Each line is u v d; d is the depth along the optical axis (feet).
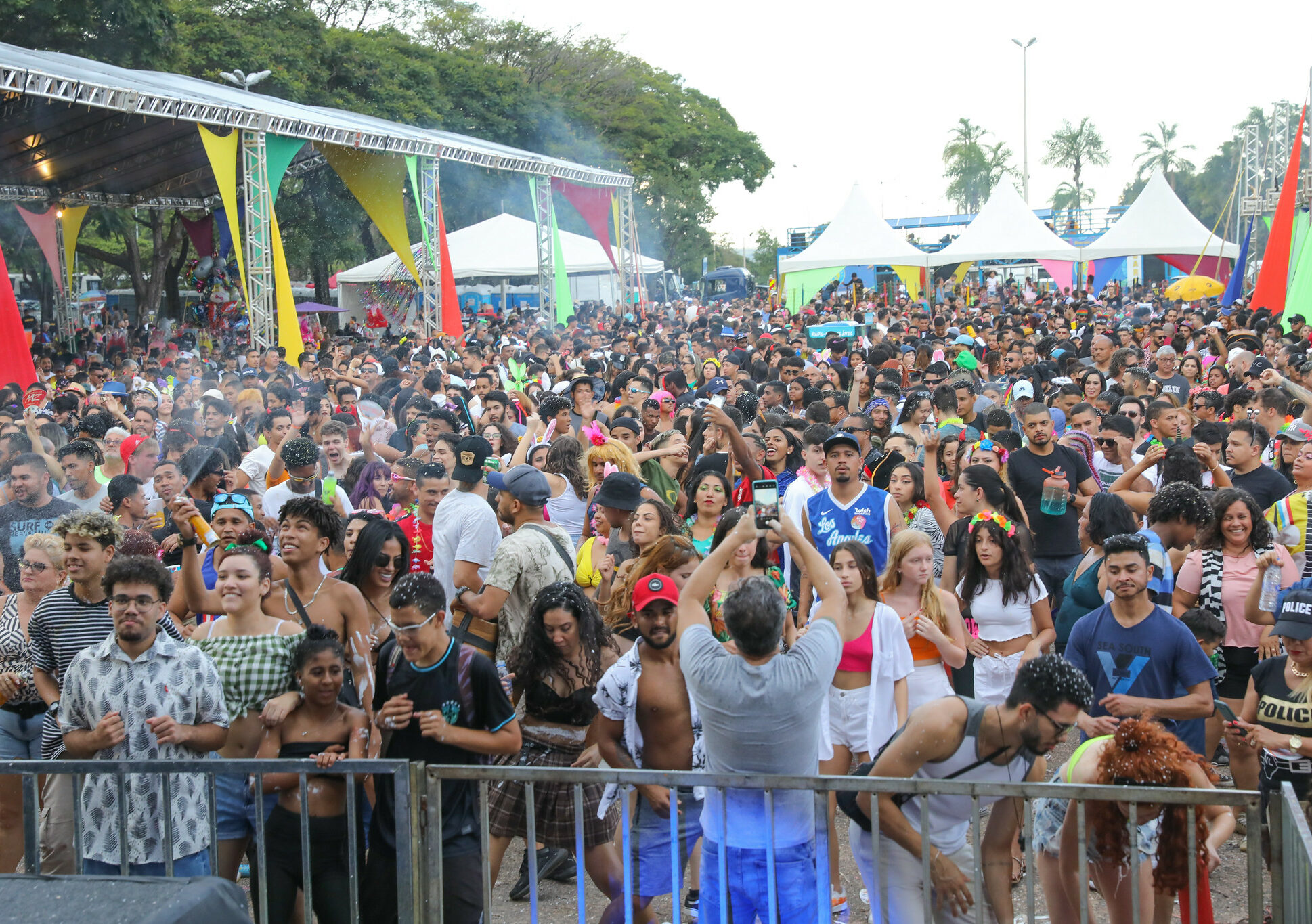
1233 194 97.45
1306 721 13.42
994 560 16.28
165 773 11.25
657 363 47.50
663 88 183.32
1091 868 11.35
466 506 17.60
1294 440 21.01
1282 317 58.80
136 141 67.77
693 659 10.87
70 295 81.25
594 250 102.47
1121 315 87.20
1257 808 10.12
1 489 21.04
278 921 12.39
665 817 12.91
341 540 16.71
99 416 29.14
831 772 14.53
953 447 23.44
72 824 13.43
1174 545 17.06
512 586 15.98
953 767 11.28
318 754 12.69
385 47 125.49
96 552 14.24
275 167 57.26
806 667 10.68
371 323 102.63
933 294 125.80
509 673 14.58
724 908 10.91
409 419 31.50
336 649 12.54
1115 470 24.66
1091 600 17.01
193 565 15.10
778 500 11.58
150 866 12.36
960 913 11.27
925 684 15.08
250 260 56.13
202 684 12.58
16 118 59.26
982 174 233.14
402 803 10.97
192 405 32.91
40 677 14.30
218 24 99.19
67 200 76.33
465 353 45.24
